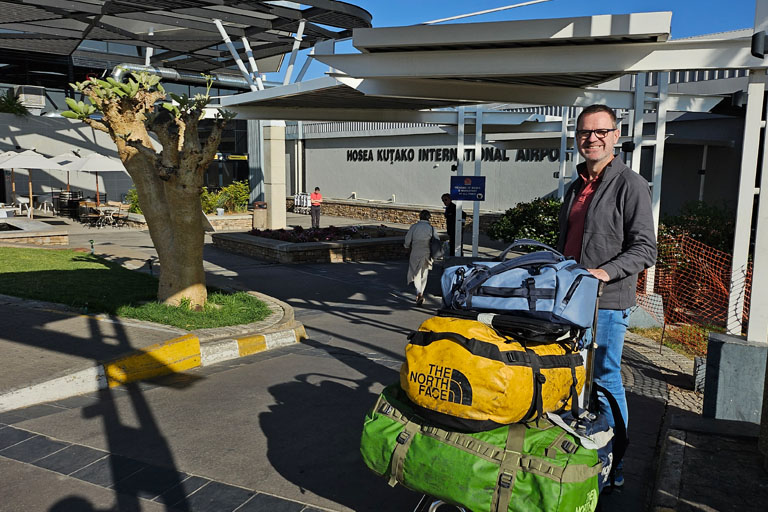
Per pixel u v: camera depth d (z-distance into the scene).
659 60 5.47
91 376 5.60
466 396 2.59
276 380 6.07
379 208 28.17
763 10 4.33
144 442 4.50
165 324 7.38
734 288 4.66
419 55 6.28
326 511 3.59
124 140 8.02
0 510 3.49
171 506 3.60
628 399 5.58
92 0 18.89
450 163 25.72
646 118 17.33
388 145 29.06
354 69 6.52
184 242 8.12
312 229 18.44
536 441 2.67
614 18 5.12
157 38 24.34
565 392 2.86
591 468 2.60
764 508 3.10
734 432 4.04
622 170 3.41
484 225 23.12
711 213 11.80
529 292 2.84
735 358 4.41
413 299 10.94
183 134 7.87
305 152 35.22
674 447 3.84
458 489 2.65
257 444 4.51
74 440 4.50
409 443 2.85
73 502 3.61
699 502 3.16
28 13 20.22
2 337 6.46
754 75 4.64
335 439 4.63
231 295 9.51
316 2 17.97
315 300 10.69
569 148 16.92
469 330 2.68
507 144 18.64
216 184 32.62
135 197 23.58
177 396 5.54
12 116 26.19
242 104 11.94
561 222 3.75
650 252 3.24
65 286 9.20
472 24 5.52
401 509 3.62
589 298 2.90
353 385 5.96
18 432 4.61
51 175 27.77
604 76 6.89
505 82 7.75
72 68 30.08
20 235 15.73
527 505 2.53
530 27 5.38
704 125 15.87
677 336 8.08
